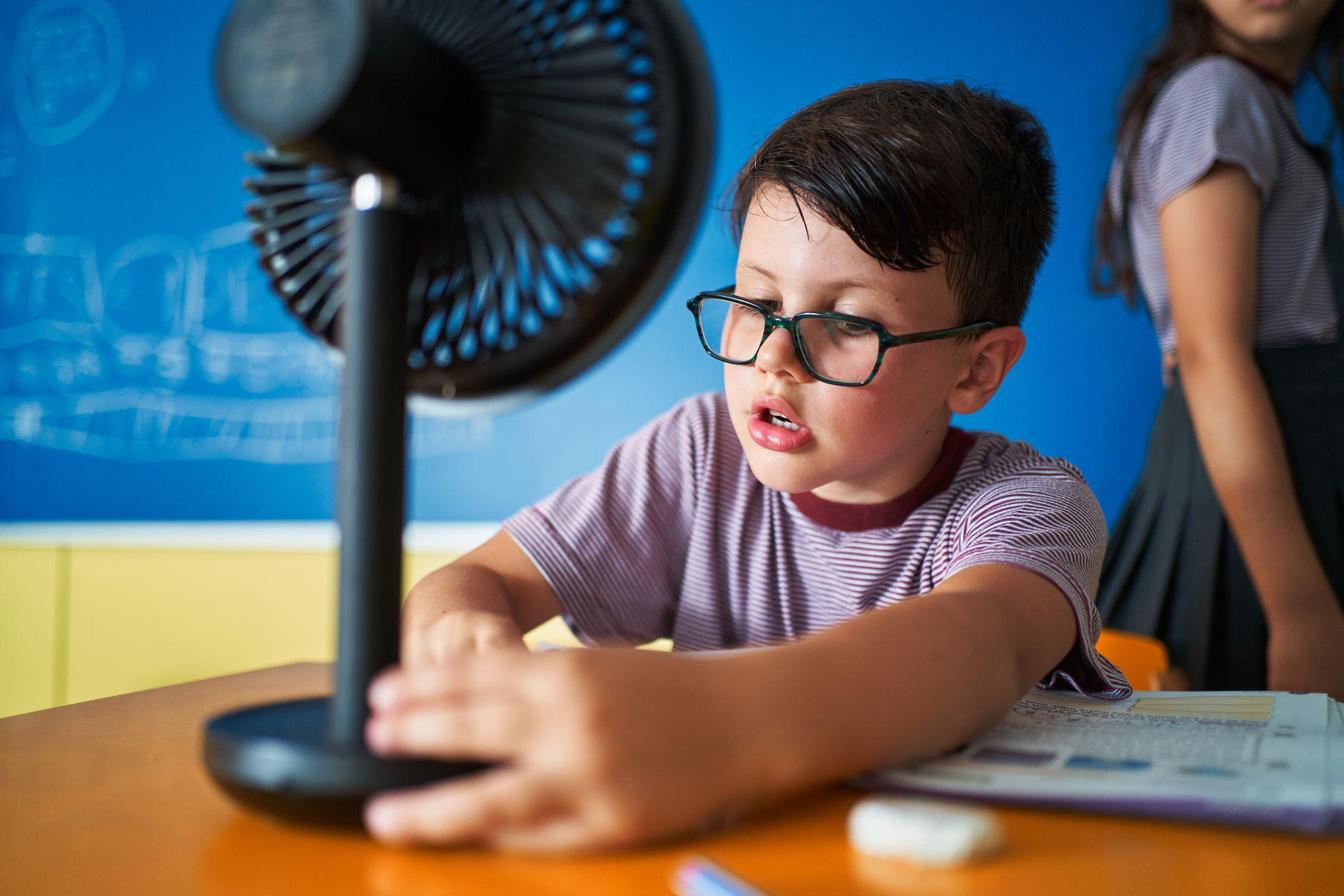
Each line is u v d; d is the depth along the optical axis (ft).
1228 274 3.37
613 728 1.03
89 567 6.93
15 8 7.93
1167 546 3.78
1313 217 3.59
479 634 1.64
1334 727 1.55
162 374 7.47
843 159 2.00
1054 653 1.72
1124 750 1.37
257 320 7.25
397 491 1.19
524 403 1.47
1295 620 3.20
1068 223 5.53
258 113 1.13
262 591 6.56
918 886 0.95
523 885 0.95
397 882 0.96
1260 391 3.34
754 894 0.87
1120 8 5.48
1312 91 4.88
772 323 2.05
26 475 7.77
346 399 1.19
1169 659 3.74
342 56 1.09
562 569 2.60
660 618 2.84
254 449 7.24
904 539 2.48
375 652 1.16
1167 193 3.53
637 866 1.00
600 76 1.29
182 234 7.48
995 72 5.70
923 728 1.28
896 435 2.09
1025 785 1.19
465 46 1.24
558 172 1.28
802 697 1.19
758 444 2.10
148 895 0.93
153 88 7.58
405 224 1.20
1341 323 3.55
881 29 5.92
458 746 1.05
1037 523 2.07
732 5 6.18
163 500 7.45
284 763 1.09
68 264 7.74
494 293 1.37
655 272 1.35
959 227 2.10
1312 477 3.47
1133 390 5.40
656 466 2.81
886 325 2.03
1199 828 1.12
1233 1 3.71
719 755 1.08
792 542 2.68
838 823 1.14
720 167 6.17
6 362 7.85
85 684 6.89
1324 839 1.08
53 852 1.05
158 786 1.31
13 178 7.89
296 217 1.44
